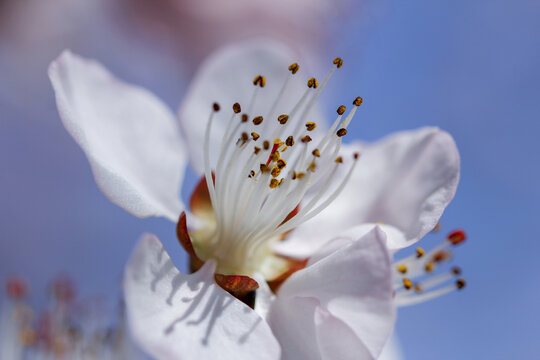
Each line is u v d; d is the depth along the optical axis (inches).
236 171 3.3
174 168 3.4
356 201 3.3
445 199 3.2
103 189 3.0
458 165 3.2
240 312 3.0
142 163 3.4
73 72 3.2
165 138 3.4
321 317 2.9
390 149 3.4
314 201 3.2
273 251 3.3
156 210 3.1
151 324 2.8
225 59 3.5
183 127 3.5
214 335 2.9
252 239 3.2
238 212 3.2
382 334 2.9
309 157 3.2
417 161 3.3
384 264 2.9
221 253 3.2
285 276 3.2
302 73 3.5
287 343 3.0
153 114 3.4
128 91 3.4
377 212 3.3
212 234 3.3
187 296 3.0
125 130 3.4
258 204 3.2
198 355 2.8
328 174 3.4
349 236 3.1
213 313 3.0
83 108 3.3
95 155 3.0
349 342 2.9
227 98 3.5
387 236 3.1
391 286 2.9
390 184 3.3
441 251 3.4
